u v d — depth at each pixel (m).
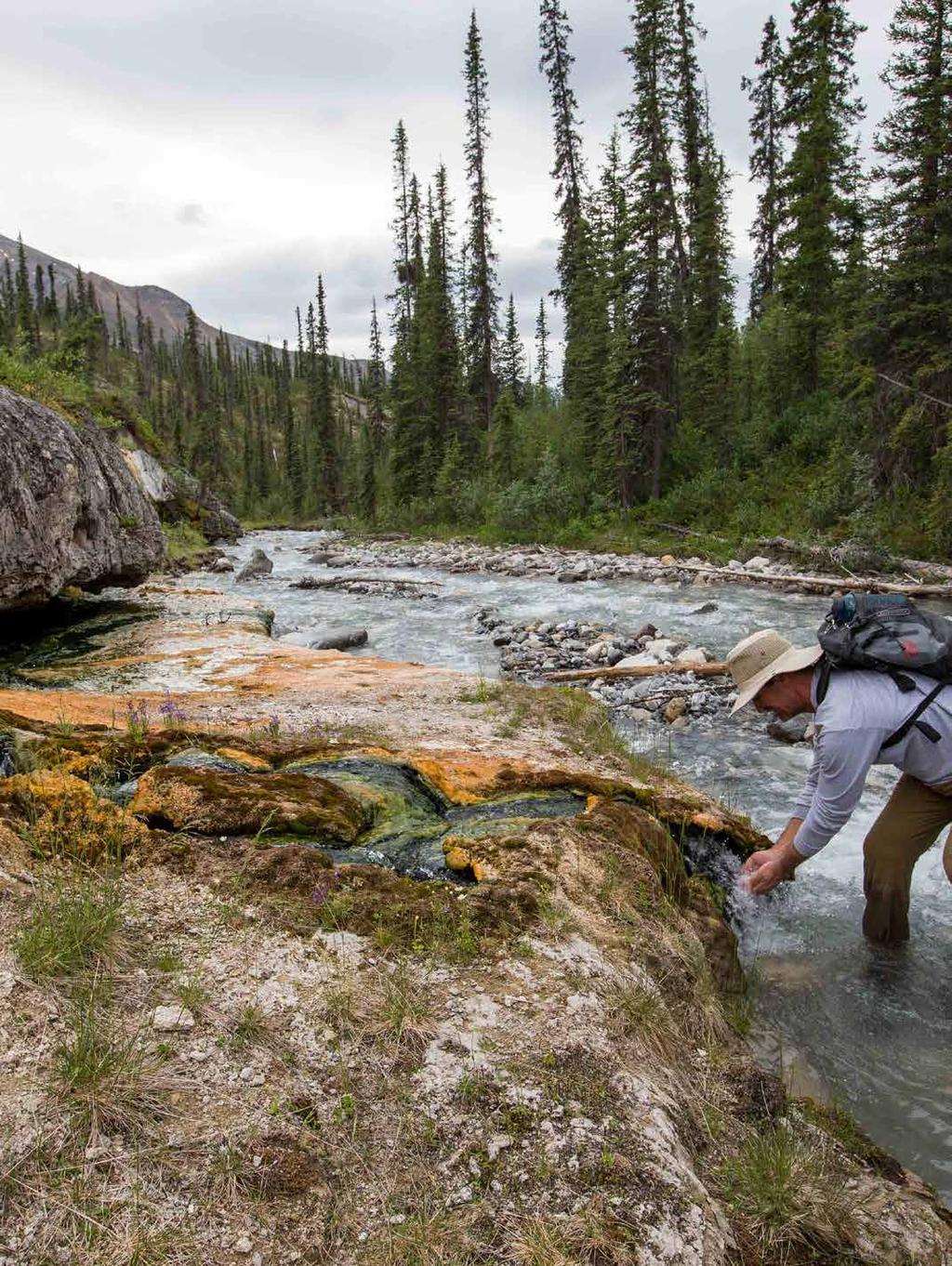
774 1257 2.06
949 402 18.17
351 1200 1.93
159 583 20.38
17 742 4.21
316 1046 2.37
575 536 27.16
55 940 2.48
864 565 17.30
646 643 11.89
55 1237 1.68
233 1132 2.02
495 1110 2.24
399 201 57.34
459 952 2.92
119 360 116.19
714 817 4.76
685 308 32.59
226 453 98.50
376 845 3.78
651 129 27.67
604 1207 1.99
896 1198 2.38
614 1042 2.59
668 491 28.16
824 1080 3.08
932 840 3.86
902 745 3.06
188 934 2.80
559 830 3.90
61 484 9.77
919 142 18.16
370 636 13.28
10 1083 2.00
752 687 3.21
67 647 9.35
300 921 2.96
